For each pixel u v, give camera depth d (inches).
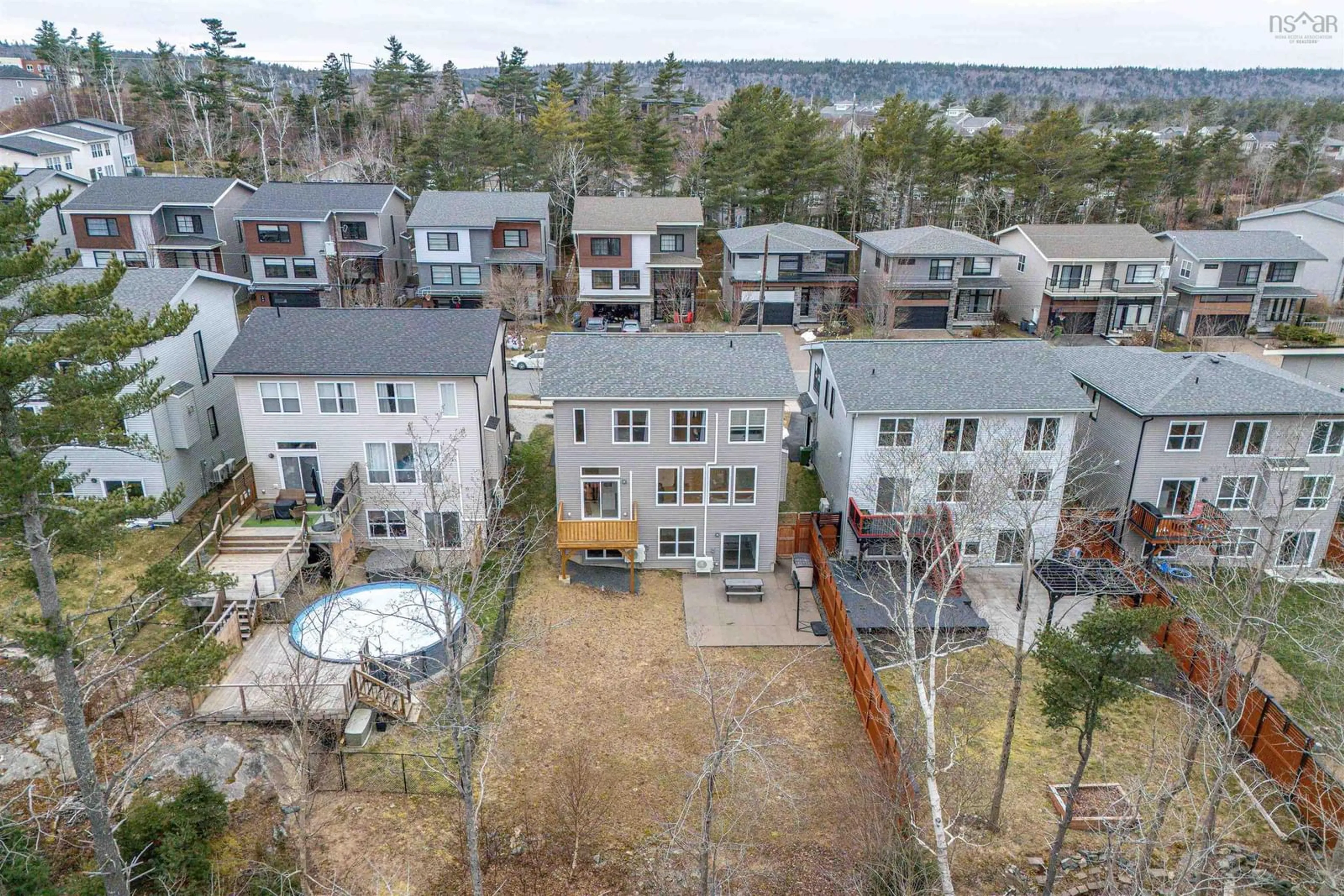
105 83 4010.8
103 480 1226.0
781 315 2418.8
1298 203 3255.4
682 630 1144.8
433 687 975.6
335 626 1023.6
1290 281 2440.9
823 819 840.3
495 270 2351.1
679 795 861.2
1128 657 657.0
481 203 2389.3
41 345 539.2
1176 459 1294.3
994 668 1069.8
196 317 1307.8
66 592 1056.8
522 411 1802.4
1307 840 773.9
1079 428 1412.4
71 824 721.0
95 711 855.7
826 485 1432.1
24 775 776.9
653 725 960.3
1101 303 2399.1
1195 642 1003.9
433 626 689.0
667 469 1237.1
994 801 817.5
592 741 930.1
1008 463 1056.2
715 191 2748.5
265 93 3750.0
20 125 3818.9
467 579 1182.3
